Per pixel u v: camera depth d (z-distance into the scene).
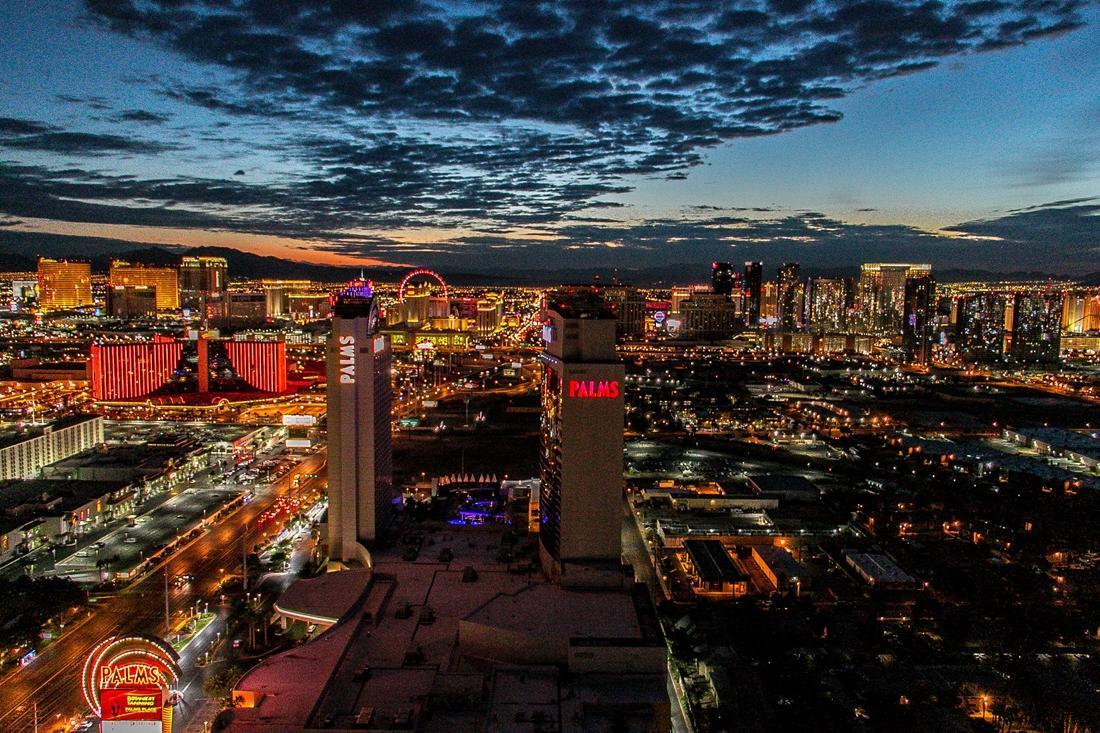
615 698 165.38
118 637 143.00
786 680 188.50
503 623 186.88
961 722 175.12
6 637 198.50
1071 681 190.25
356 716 157.25
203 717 176.62
